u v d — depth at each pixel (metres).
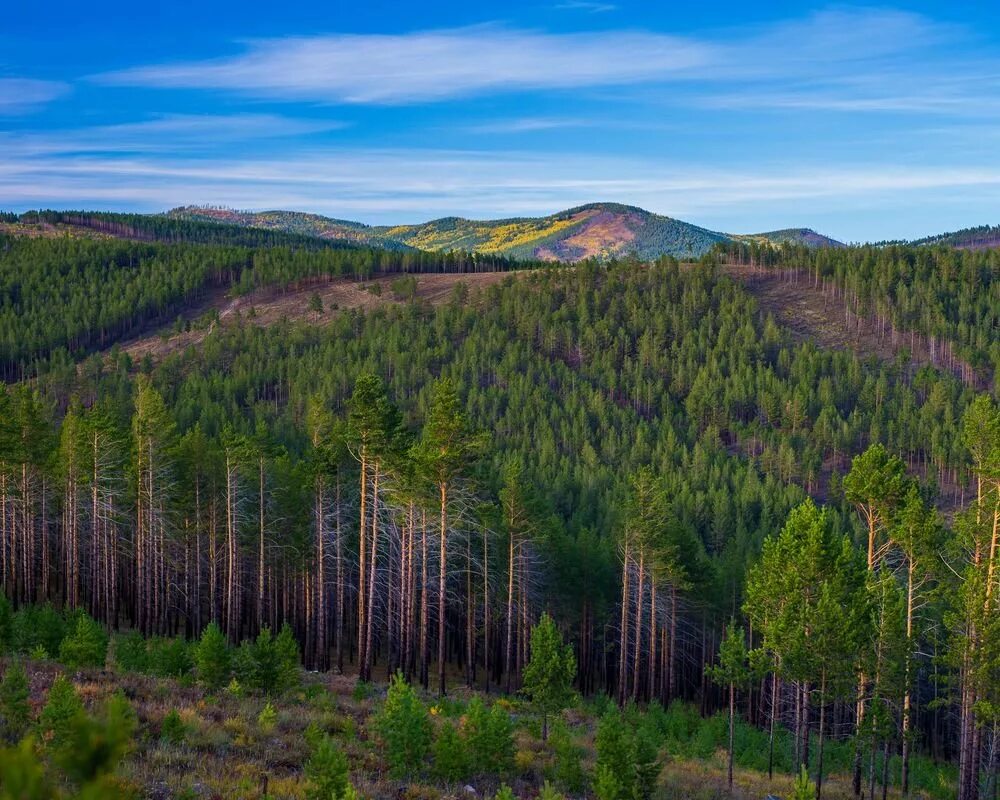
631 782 22.88
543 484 102.00
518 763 26.34
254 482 56.69
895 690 34.09
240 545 57.59
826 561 36.06
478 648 66.88
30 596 57.66
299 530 55.31
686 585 52.22
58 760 4.39
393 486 43.62
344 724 26.56
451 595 61.22
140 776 17.78
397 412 43.41
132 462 54.38
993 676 32.00
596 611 60.56
